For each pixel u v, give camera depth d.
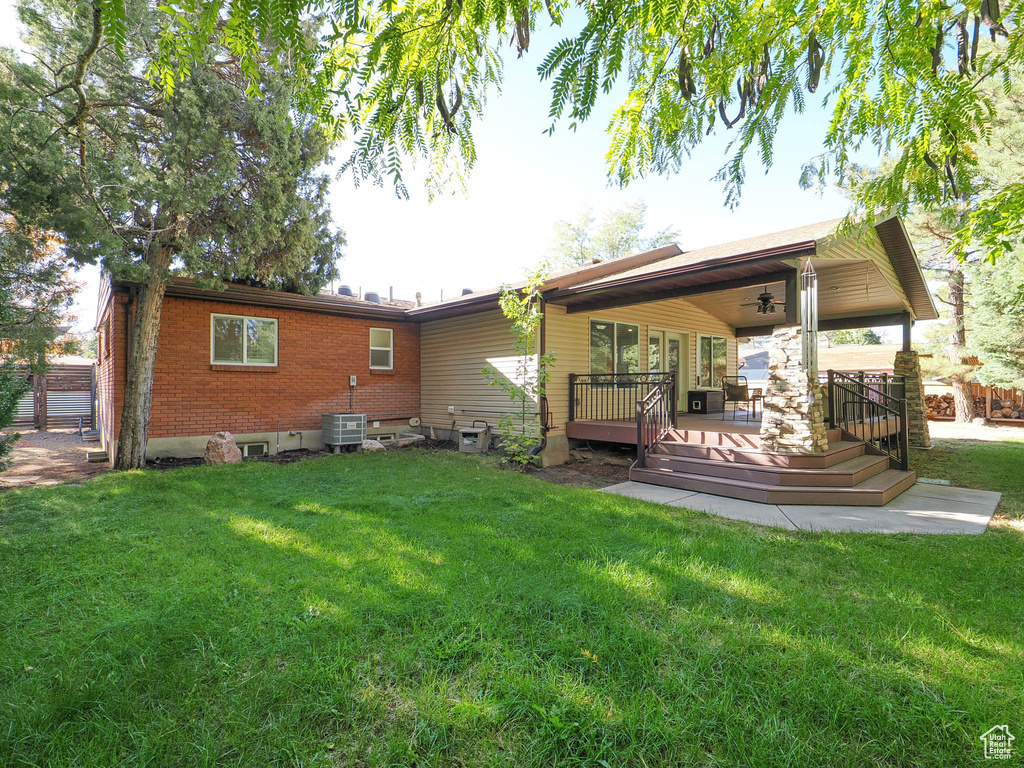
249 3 1.23
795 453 6.37
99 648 2.53
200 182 7.11
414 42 1.70
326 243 10.28
